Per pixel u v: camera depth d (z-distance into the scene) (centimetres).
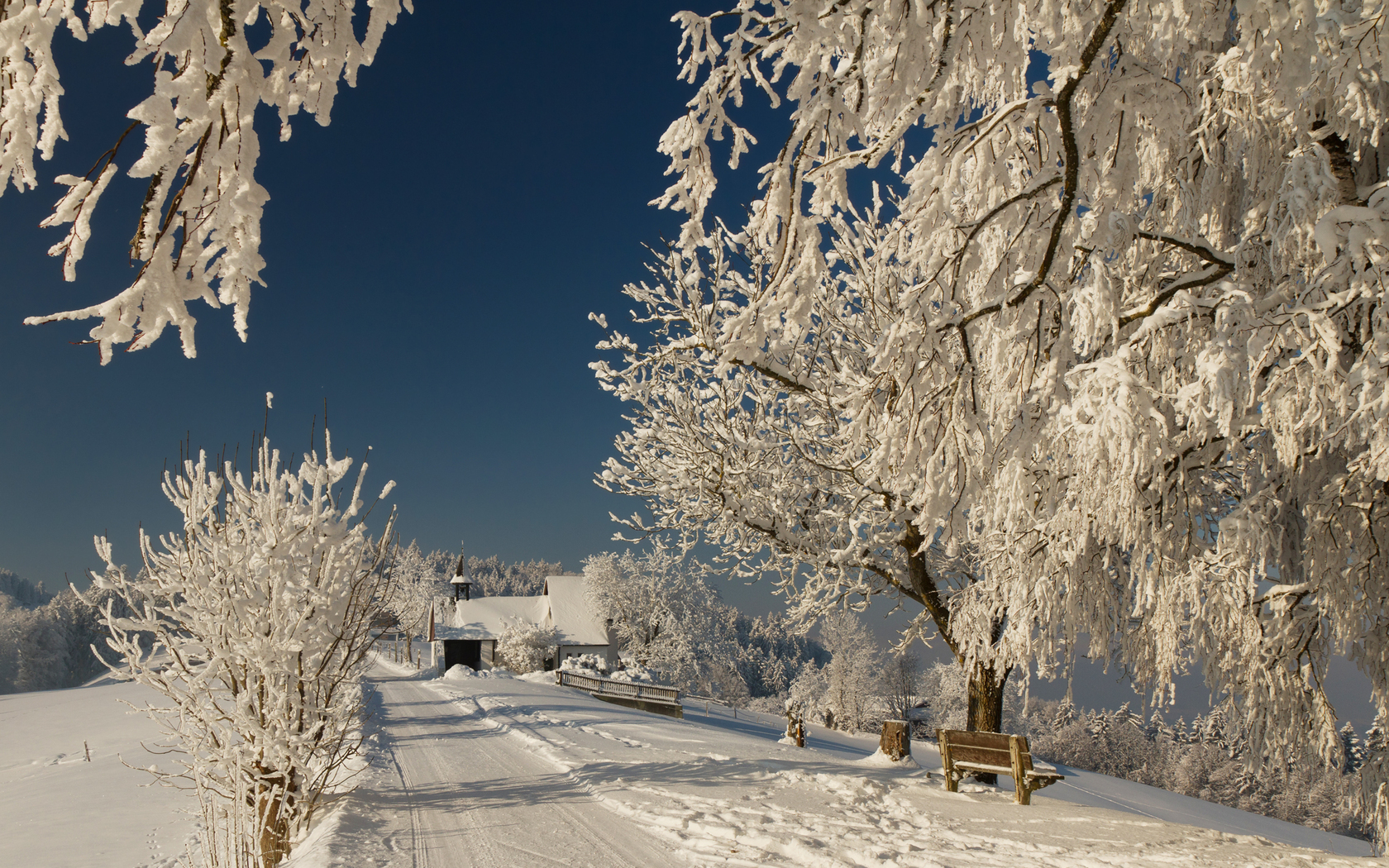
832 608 1177
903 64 291
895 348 385
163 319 140
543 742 1197
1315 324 448
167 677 727
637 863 569
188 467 778
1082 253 439
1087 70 329
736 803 738
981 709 995
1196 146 596
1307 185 496
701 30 280
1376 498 552
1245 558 588
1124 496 490
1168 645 638
